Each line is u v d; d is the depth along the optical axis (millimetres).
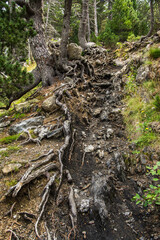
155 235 2629
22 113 6473
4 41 5344
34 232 2451
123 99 6387
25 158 3684
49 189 3070
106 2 26375
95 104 6668
